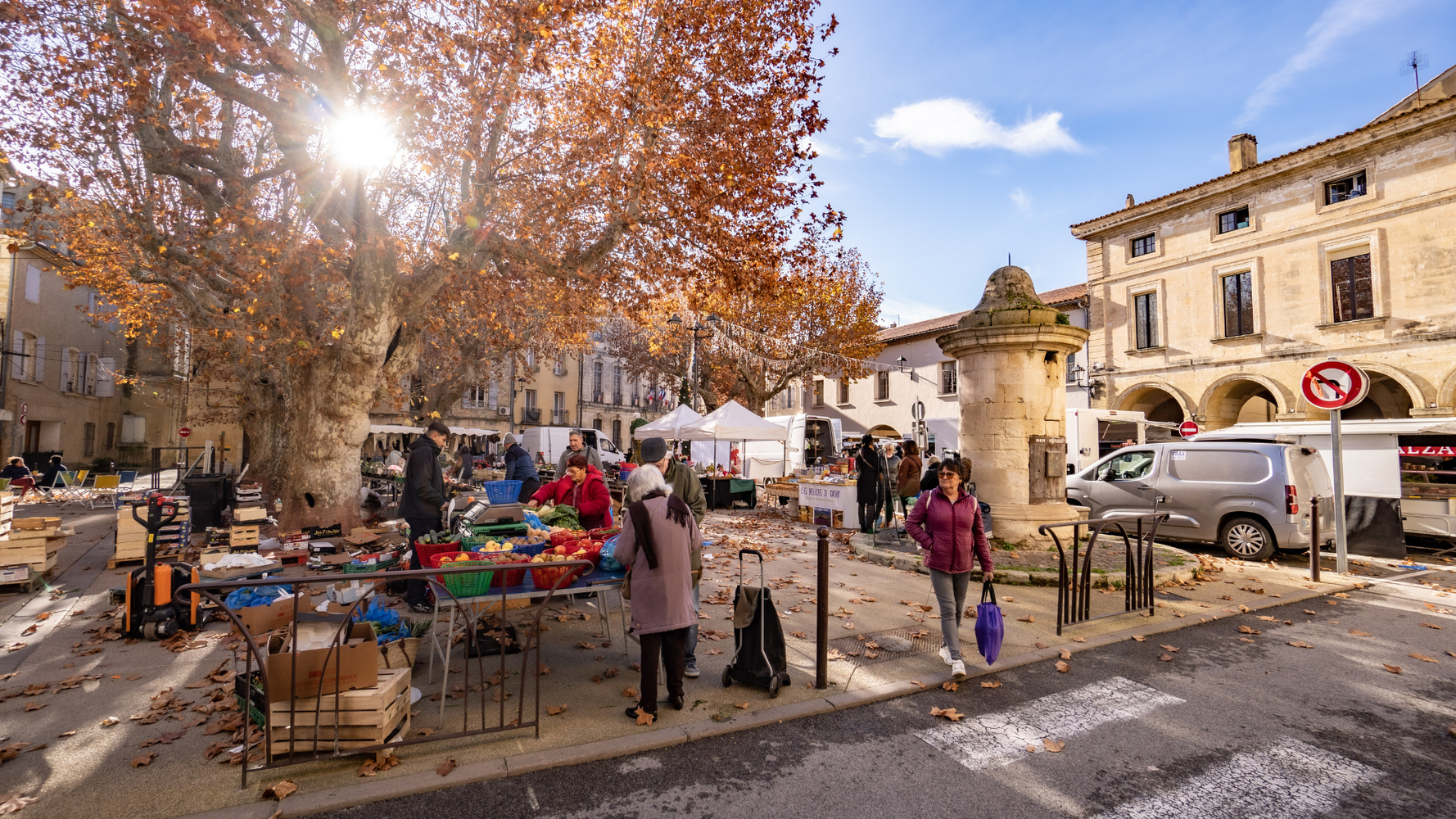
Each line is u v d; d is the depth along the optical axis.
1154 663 4.88
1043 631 5.60
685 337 27.33
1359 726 3.80
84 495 16.91
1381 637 5.56
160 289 15.84
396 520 12.02
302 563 7.51
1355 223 18.94
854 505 12.34
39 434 26.56
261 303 10.68
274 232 10.94
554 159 11.34
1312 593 7.05
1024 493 8.77
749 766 3.31
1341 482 8.34
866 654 4.98
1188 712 4.01
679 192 11.47
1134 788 3.12
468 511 8.00
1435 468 10.38
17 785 3.00
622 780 3.16
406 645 3.82
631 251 13.30
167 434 30.75
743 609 4.28
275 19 9.20
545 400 45.03
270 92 9.77
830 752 3.47
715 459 16.89
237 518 8.30
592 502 6.11
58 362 26.97
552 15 9.43
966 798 3.03
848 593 7.01
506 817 2.83
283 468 13.62
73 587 6.90
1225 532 9.50
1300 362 20.03
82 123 10.19
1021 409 8.81
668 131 11.26
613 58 11.12
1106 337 25.39
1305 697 4.25
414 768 3.18
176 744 3.42
